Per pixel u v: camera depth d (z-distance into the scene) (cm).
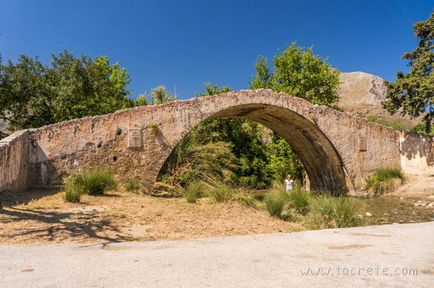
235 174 2184
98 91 2005
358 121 1862
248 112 1833
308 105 1719
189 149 1725
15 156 990
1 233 508
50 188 1143
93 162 1255
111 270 313
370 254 380
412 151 1948
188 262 343
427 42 1850
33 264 335
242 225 742
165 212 809
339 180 1905
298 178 2350
